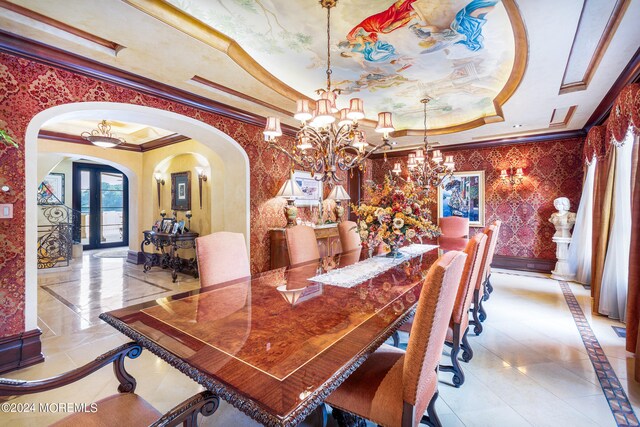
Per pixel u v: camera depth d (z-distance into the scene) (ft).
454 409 6.26
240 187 13.99
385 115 8.04
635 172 8.83
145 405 4.15
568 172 17.33
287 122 14.90
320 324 4.70
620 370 7.69
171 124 11.46
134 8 6.48
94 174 29.89
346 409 4.36
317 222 17.99
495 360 8.20
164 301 5.89
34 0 6.21
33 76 7.91
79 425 3.67
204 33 7.55
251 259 13.97
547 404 6.41
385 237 8.92
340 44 8.82
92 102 8.96
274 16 7.50
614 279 11.03
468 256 6.56
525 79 10.02
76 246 23.81
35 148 7.99
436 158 14.89
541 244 18.12
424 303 3.70
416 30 8.04
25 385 3.50
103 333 9.87
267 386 3.14
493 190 19.43
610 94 11.23
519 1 6.43
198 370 3.47
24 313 7.91
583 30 7.52
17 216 7.76
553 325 10.51
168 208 20.90
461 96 13.01
